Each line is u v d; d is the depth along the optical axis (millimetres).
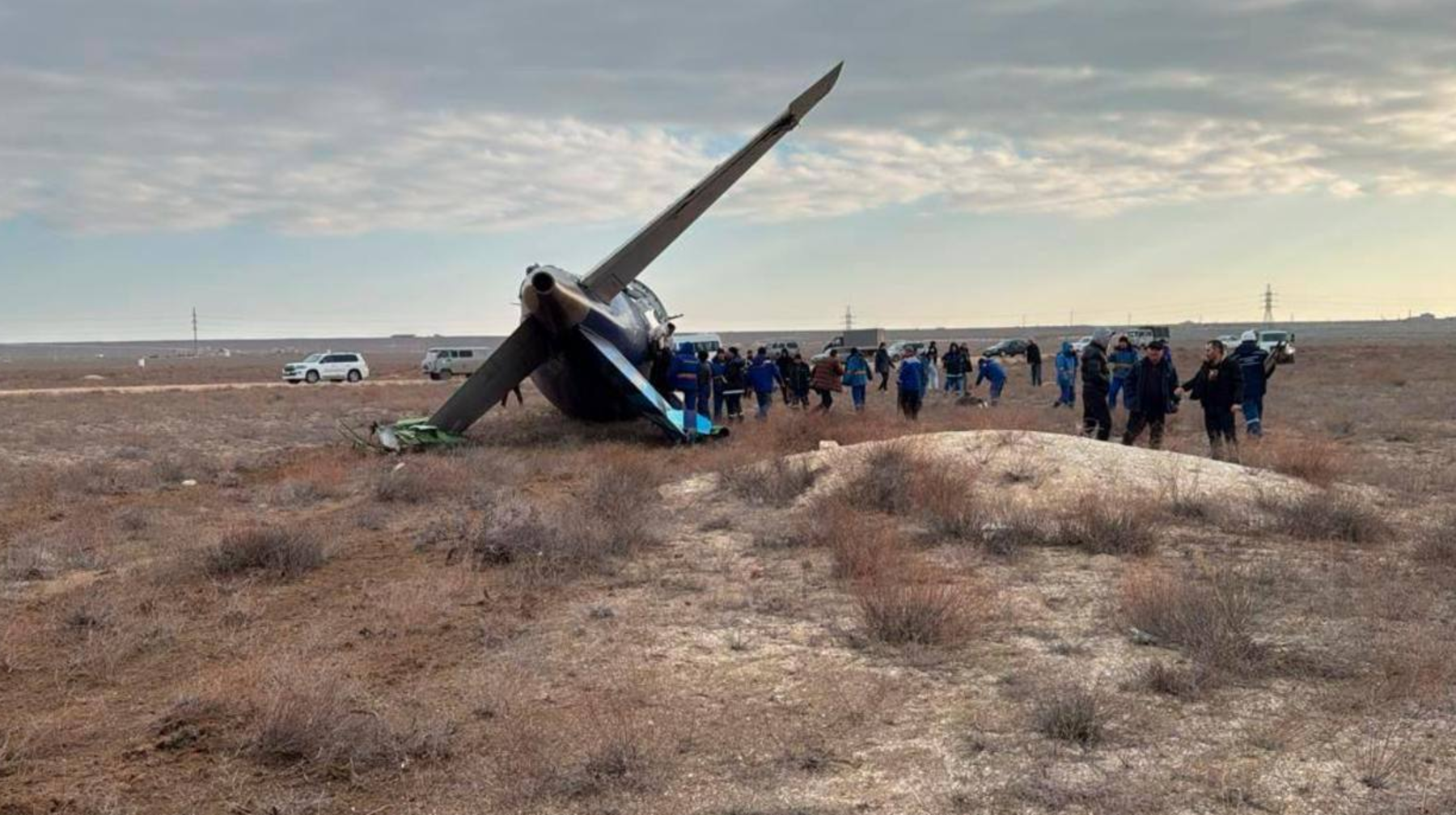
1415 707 5430
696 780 4730
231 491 15078
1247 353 16828
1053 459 13070
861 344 86625
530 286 19422
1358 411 24750
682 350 23562
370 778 4816
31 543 10539
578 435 21766
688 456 17672
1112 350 21188
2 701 5934
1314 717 5312
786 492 12570
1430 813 4230
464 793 4648
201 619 7742
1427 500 11992
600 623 7457
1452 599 7543
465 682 6164
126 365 122438
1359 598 7578
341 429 24781
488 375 20672
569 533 9953
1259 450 14586
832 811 4383
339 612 7906
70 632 7336
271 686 5883
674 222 20969
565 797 4582
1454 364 51594
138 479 16062
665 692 5957
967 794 4516
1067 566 8961
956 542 9930
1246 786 4520
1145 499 11227
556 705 5789
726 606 7863
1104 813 4293
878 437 18594
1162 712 5445
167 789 4699
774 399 33125
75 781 4793
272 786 4734
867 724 5391
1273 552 9336
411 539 10898
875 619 7027
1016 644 6727
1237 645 6297
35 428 27328
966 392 30938
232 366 111250
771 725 5398
